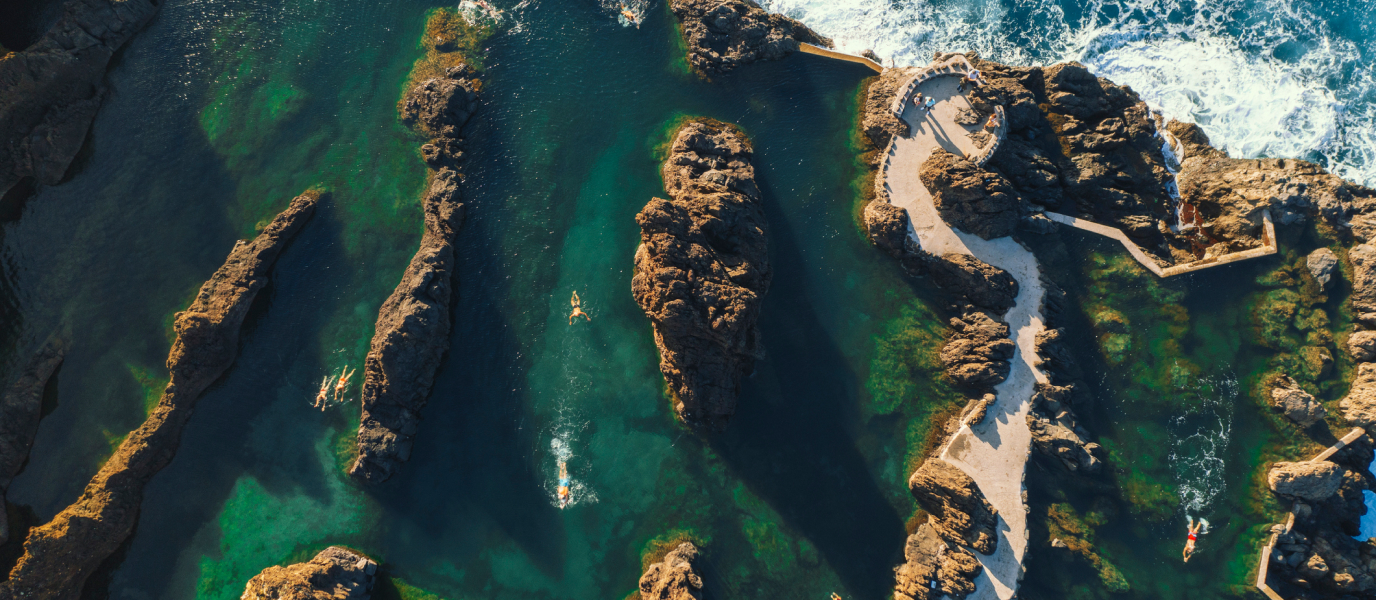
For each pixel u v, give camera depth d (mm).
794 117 61312
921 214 57156
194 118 60281
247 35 62688
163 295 55688
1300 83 61438
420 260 55125
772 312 56688
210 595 50906
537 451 54031
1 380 52969
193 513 52031
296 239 57469
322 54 62562
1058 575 50500
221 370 54250
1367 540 50844
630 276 57406
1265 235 54875
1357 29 62250
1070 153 58438
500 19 63969
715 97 62094
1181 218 58406
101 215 57156
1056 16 64562
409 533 52312
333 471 53031
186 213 57750
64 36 58281
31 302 54938
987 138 56812
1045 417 52906
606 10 64500
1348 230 54125
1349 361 52594
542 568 52219
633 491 53594
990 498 51406
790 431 54594
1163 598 50062
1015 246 56188
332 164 59500
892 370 55875
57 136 57125
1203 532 51125
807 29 64500
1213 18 63406
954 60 58594
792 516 53031
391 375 51938
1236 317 54438
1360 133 60031
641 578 51188
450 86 59469
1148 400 53781
